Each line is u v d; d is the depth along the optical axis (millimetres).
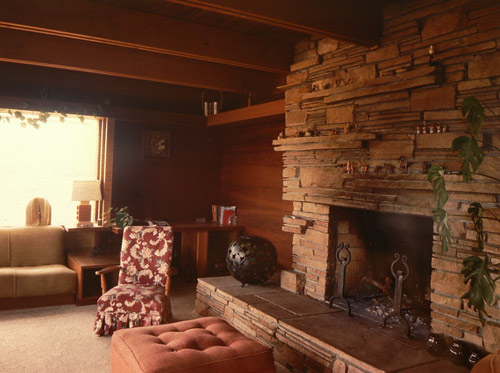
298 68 4117
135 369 2420
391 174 3072
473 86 2645
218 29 3848
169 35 3633
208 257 6375
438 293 2811
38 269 4645
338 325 3158
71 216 5844
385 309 3480
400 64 3109
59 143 5734
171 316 4227
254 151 5906
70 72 5551
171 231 4258
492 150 2549
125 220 5445
